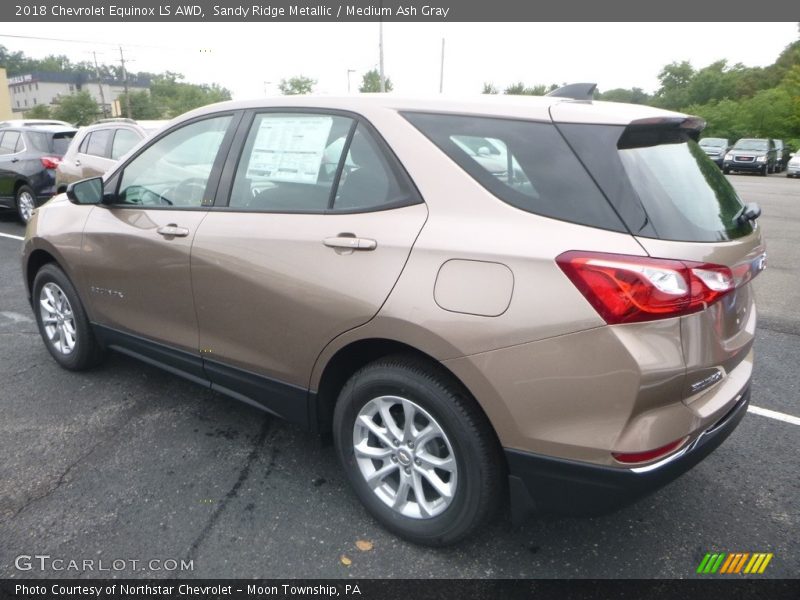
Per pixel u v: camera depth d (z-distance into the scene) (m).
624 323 1.94
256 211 2.83
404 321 2.27
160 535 2.57
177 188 3.22
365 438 2.60
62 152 9.77
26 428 3.41
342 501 2.81
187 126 3.29
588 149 2.12
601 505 2.10
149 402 3.74
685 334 1.98
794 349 4.78
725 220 2.28
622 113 2.21
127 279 3.39
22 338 4.79
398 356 2.44
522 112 2.29
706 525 2.68
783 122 41.62
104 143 8.78
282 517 2.70
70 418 3.53
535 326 2.04
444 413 2.28
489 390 2.13
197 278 2.99
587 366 1.99
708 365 2.07
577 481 2.09
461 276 2.17
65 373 4.13
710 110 45.88
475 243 2.16
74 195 3.47
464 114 2.39
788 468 3.12
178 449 3.22
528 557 2.48
